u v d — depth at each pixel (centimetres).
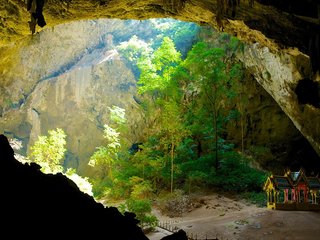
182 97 3158
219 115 2958
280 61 2169
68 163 3788
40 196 441
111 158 2981
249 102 3056
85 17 1788
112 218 490
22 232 381
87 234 433
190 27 3684
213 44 3186
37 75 3584
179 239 543
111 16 1825
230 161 2714
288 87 2256
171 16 1858
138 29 3991
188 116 2981
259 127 3070
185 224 1933
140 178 2531
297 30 1667
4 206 395
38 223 403
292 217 1845
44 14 1684
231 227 1778
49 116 3791
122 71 3669
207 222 1917
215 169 2658
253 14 1661
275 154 3033
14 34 1817
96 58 3844
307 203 2031
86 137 3766
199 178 2481
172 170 2562
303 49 1756
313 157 3039
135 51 3709
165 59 2970
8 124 3778
